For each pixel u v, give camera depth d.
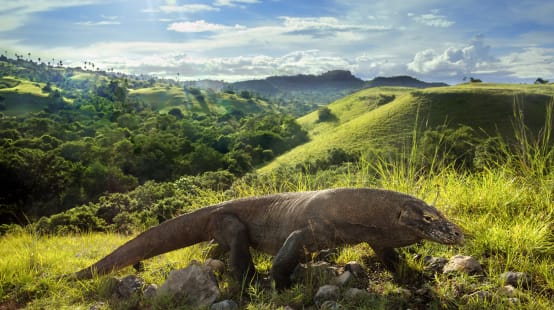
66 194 66.00
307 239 4.52
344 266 4.87
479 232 5.02
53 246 8.15
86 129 131.62
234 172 86.69
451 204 6.07
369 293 4.04
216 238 5.25
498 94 93.81
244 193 8.19
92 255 7.11
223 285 4.77
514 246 4.65
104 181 69.50
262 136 114.88
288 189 7.95
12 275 5.59
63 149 87.62
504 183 6.30
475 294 3.88
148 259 6.01
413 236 4.26
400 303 3.94
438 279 4.29
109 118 164.00
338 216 4.47
